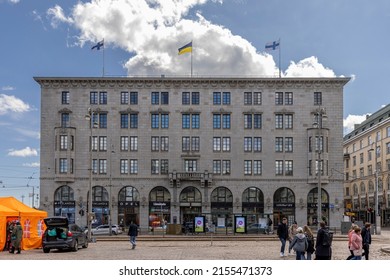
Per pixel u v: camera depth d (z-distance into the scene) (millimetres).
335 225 82250
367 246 28000
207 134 84812
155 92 85688
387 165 102875
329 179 83188
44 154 83625
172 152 84438
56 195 83312
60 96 84750
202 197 83250
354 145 125812
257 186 83562
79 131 84188
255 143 84625
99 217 82688
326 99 84938
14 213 39375
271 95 85250
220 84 85688
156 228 74062
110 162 83750
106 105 84938
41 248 41500
